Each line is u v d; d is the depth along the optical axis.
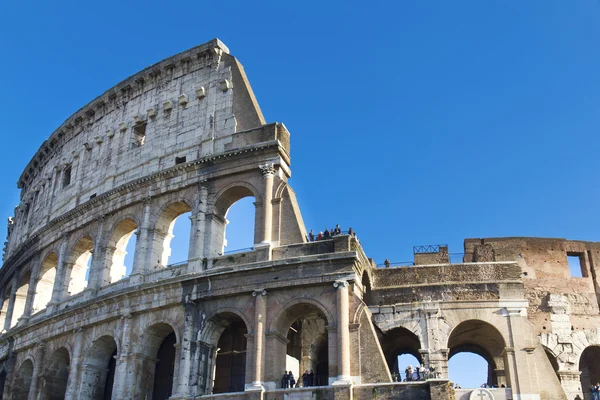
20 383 66.12
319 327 57.50
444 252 63.16
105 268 61.12
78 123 74.94
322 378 56.41
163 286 53.56
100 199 63.97
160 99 65.75
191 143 60.91
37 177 83.62
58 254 67.94
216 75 63.25
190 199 57.81
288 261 49.53
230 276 51.41
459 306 54.09
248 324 49.44
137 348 53.56
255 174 55.91
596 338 61.12
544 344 60.72
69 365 59.78
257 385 46.59
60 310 61.19
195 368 49.72
